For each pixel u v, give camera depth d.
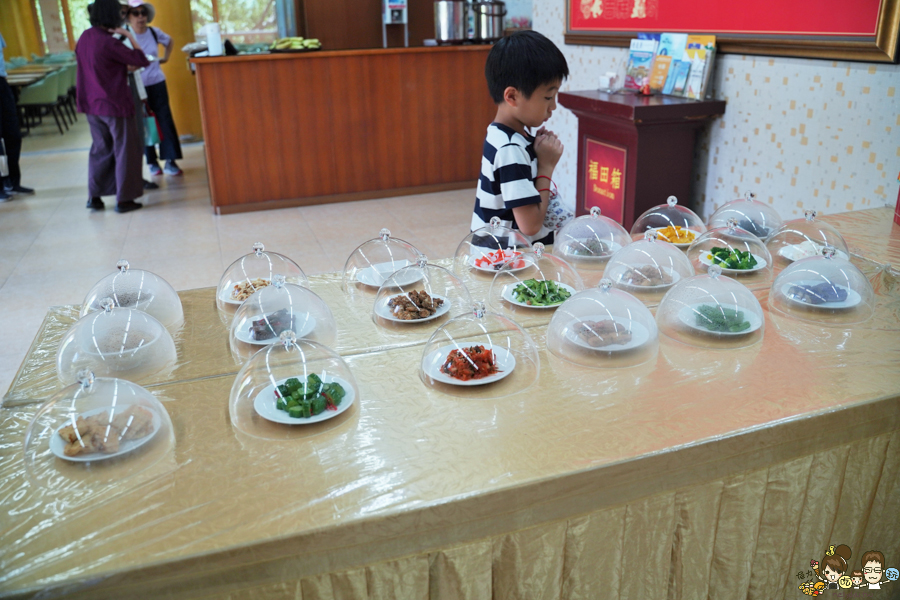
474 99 5.67
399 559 1.07
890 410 1.26
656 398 1.26
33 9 12.29
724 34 3.29
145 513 1.00
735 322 1.49
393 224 4.86
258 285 1.84
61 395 1.21
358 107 5.38
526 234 2.17
